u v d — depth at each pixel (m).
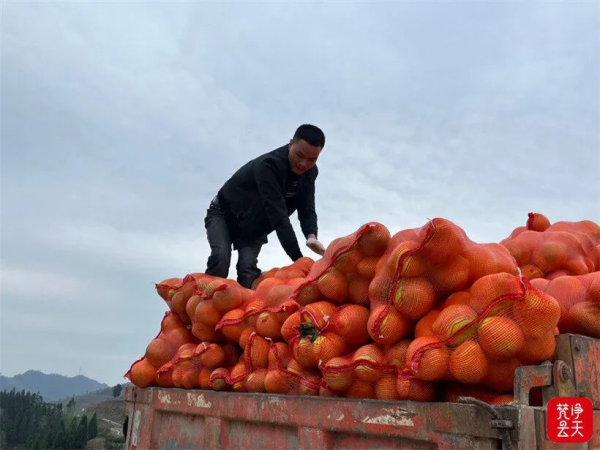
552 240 2.94
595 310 2.11
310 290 2.63
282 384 2.57
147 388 3.59
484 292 1.88
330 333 2.38
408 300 2.03
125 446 3.73
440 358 1.86
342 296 2.51
